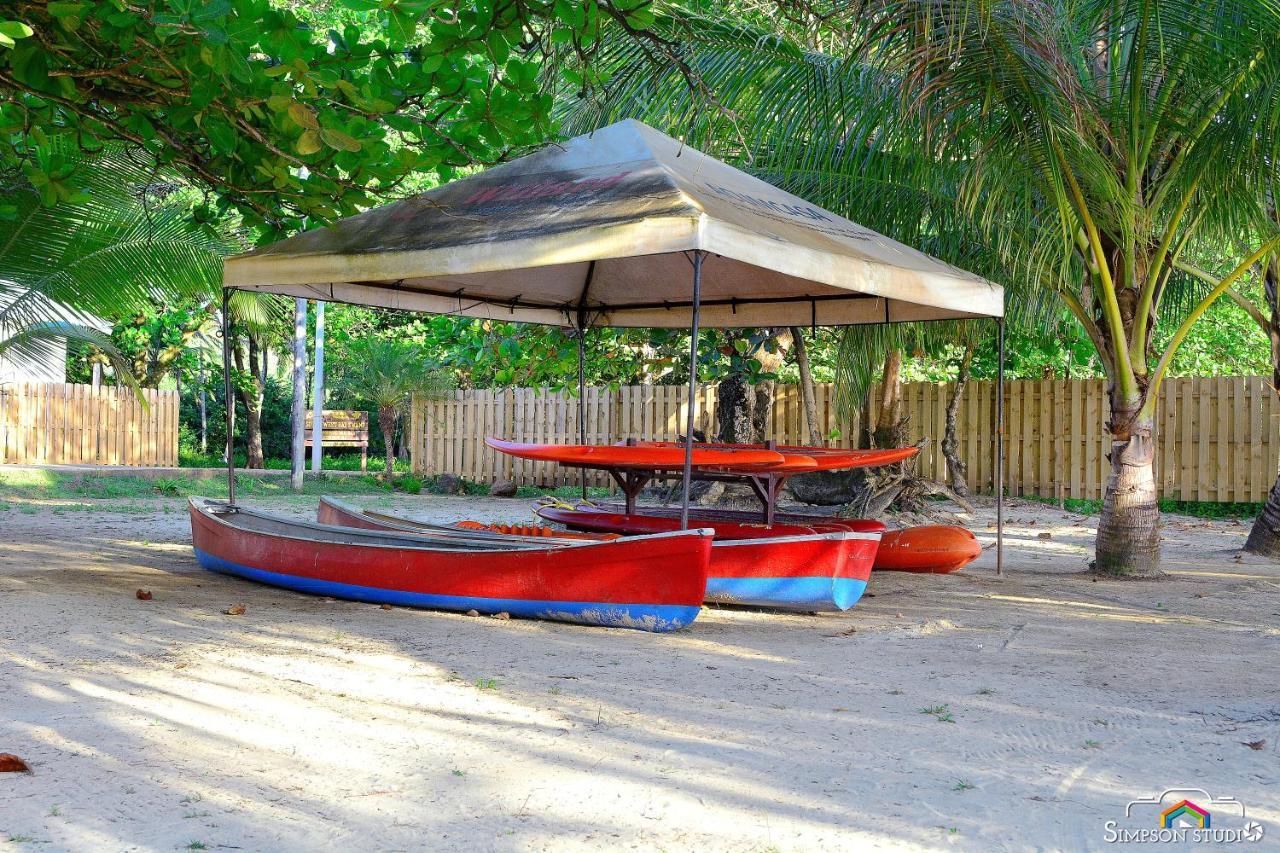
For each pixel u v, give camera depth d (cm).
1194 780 357
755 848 291
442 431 2000
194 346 2755
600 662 530
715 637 609
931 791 341
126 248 1088
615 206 637
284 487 1831
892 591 816
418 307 1000
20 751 361
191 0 419
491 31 526
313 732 394
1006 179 812
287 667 501
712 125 896
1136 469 904
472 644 569
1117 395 906
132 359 2580
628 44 863
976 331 1363
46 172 560
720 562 707
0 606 623
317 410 2066
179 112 535
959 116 789
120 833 294
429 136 586
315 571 721
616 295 1091
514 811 316
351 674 490
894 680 502
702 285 1030
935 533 926
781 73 883
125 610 635
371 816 311
